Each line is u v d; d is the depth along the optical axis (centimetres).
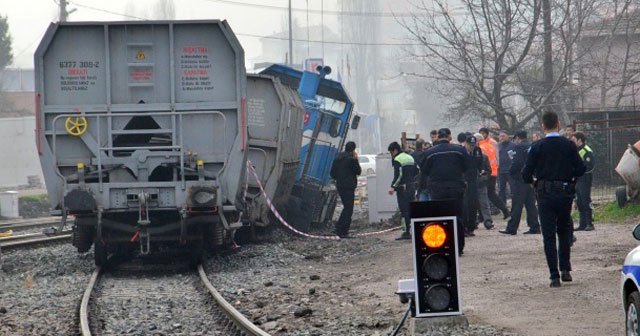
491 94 5834
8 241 4650
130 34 3222
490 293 2289
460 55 5762
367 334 1975
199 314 2391
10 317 2378
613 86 6525
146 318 2334
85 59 3209
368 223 5131
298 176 4681
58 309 2500
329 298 2527
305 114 4772
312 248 3909
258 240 4109
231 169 3216
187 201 3153
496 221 4562
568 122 5997
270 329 2117
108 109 3209
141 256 3734
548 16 5691
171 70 3209
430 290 1803
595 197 5250
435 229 1798
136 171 3184
